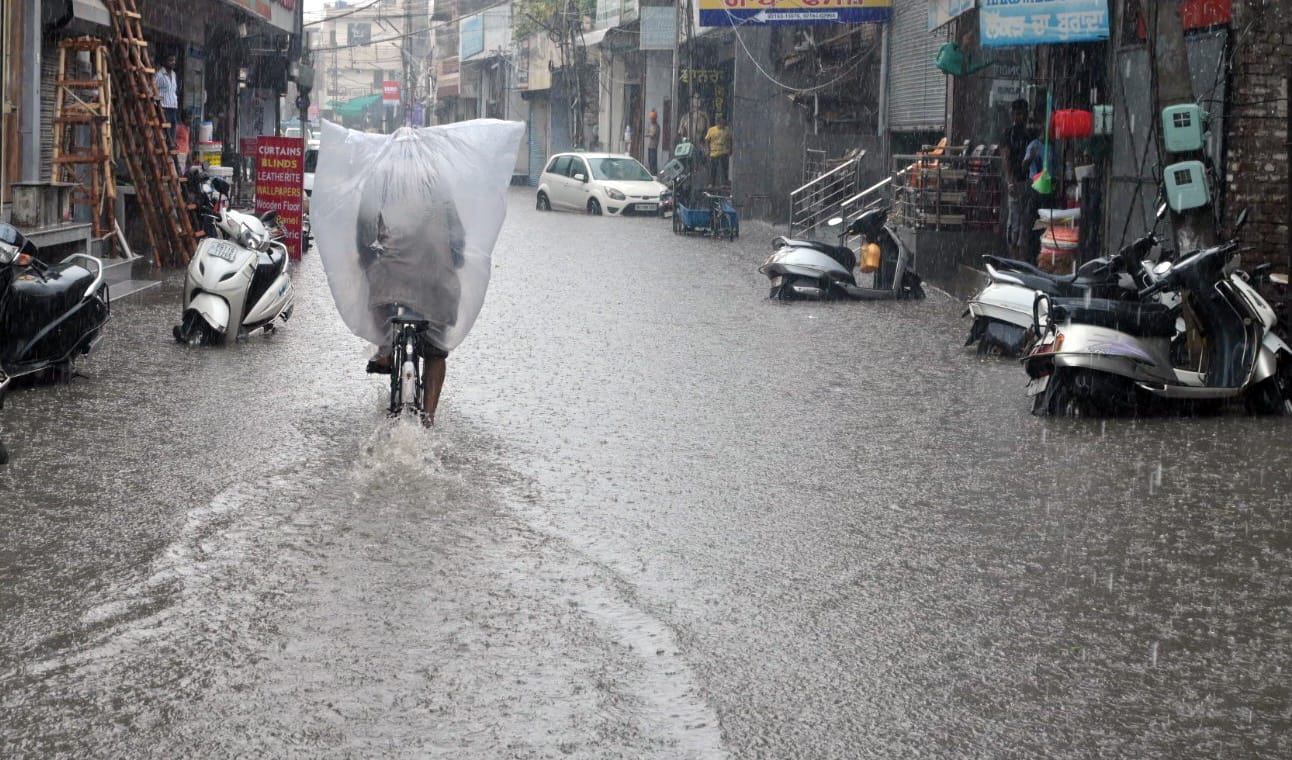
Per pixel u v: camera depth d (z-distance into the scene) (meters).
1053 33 14.94
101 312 10.36
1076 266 16.67
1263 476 7.67
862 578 5.82
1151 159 14.95
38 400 9.45
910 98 26.20
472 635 5.06
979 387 10.58
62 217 15.52
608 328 13.70
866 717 4.39
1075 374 9.27
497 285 17.78
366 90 122.88
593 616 5.29
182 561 5.86
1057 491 7.34
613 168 37.25
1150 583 5.78
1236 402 9.52
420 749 4.11
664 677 4.70
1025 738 4.25
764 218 34.03
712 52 40.97
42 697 4.46
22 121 17.05
